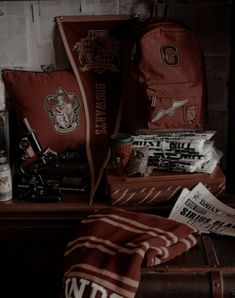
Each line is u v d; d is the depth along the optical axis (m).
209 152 1.54
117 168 1.51
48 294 1.65
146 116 1.53
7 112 1.62
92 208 1.52
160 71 1.51
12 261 1.60
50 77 1.68
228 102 1.76
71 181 1.63
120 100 1.71
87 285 1.16
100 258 1.21
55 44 1.71
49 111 1.66
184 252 1.30
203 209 1.46
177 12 1.67
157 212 1.51
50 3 1.66
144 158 1.48
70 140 1.69
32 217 1.52
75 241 1.30
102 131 1.70
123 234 1.29
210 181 1.50
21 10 1.67
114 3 1.67
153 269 1.22
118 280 1.15
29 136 1.58
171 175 1.49
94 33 1.68
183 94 1.52
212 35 1.69
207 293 1.21
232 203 1.54
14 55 1.72
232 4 1.65
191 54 1.55
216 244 1.34
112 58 1.70
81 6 1.67
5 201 1.57
